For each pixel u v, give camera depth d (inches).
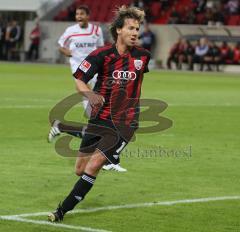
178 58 4958.2
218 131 1791.3
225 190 1085.1
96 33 1664.6
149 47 5068.9
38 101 2490.2
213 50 4842.5
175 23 5137.8
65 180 1128.2
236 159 1374.3
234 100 2763.3
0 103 2388.0
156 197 1024.9
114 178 1157.7
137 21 855.1
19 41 5620.1
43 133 1663.4
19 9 5669.3
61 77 3914.9
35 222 861.8
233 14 5132.9
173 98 2768.2
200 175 1202.6
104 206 959.6
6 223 856.9
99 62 863.7
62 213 862.5
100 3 5565.9
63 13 5625.0
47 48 5600.4
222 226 866.8
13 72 4247.0
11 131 1691.7
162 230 842.2
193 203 989.8
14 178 1135.0
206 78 4158.5
